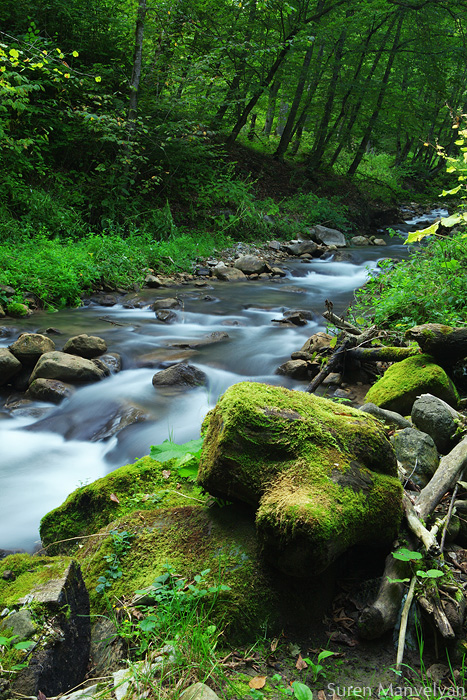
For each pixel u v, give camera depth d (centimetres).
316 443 249
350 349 518
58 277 860
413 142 3156
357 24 1759
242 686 194
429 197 2652
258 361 609
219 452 246
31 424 495
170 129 1250
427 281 584
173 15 1246
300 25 1598
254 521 254
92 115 1055
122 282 971
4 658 180
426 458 321
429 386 415
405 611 218
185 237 1227
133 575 242
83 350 610
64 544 300
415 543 250
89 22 1273
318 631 224
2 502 381
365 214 1925
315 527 206
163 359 618
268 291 1009
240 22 1516
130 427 467
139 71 1211
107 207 1174
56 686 185
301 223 1591
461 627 219
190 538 253
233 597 224
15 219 1027
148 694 185
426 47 1997
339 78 1984
